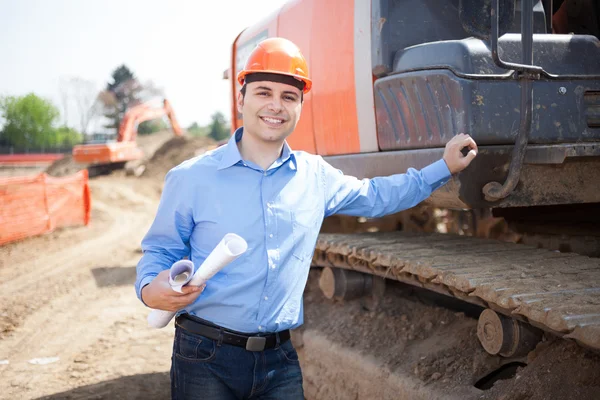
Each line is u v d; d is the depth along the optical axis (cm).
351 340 411
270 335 229
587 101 298
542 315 219
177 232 227
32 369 523
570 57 298
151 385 485
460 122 281
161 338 611
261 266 224
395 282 455
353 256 366
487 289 249
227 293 221
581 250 385
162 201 227
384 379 356
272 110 226
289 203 229
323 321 454
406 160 317
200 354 225
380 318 419
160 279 203
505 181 286
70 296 795
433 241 371
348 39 360
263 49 228
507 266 286
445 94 287
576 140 296
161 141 5566
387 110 330
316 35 404
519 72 272
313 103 413
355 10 351
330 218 604
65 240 1316
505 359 315
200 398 225
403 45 321
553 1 381
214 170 224
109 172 3161
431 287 315
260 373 228
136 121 3281
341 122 379
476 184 287
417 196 255
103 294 806
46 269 983
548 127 291
